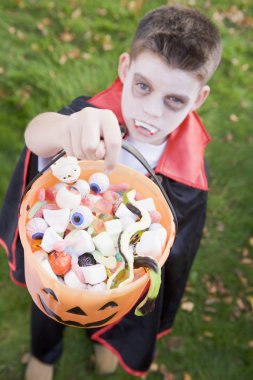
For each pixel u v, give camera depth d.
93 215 0.86
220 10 3.46
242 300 2.10
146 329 1.41
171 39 0.99
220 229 2.32
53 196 0.90
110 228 0.83
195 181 1.21
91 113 0.77
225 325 2.01
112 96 1.20
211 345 1.95
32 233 0.82
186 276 1.41
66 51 2.83
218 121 2.76
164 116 1.05
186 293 2.07
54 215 0.84
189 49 0.99
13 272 1.47
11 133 2.36
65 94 2.61
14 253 1.39
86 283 0.79
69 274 0.78
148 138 1.11
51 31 2.92
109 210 0.89
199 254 2.21
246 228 2.35
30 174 1.24
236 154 2.63
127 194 0.88
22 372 1.77
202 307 2.05
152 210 0.89
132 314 1.39
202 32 1.03
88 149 0.74
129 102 1.07
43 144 0.96
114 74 2.80
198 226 1.32
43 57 2.75
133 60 1.05
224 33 3.29
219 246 2.26
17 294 1.95
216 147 2.63
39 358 1.68
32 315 1.50
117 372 1.82
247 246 2.29
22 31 2.86
